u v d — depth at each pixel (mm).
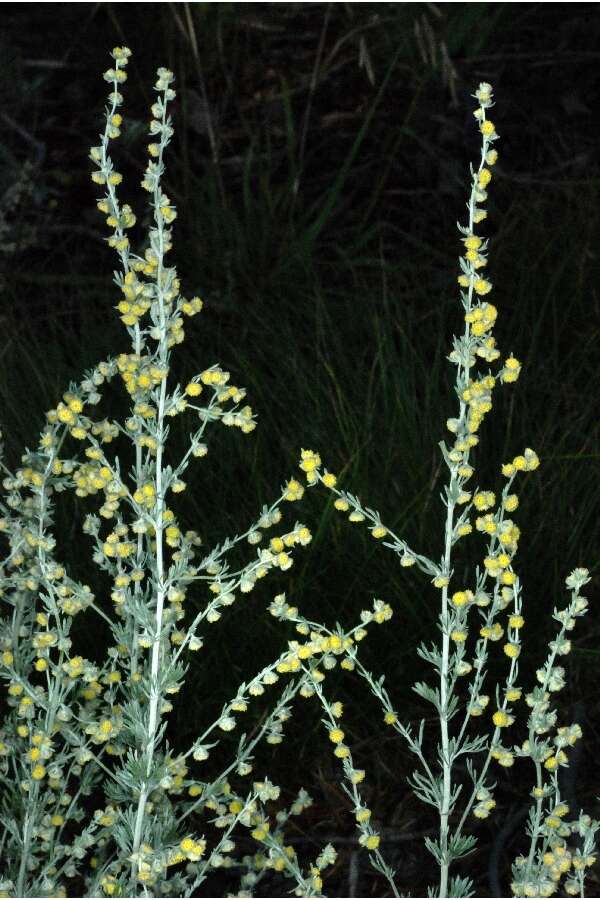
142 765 1944
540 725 2016
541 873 2010
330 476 1988
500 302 4199
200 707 2846
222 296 4363
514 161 5008
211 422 3549
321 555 3104
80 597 2098
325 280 4582
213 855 2100
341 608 2939
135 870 2006
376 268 4586
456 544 3102
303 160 5152
